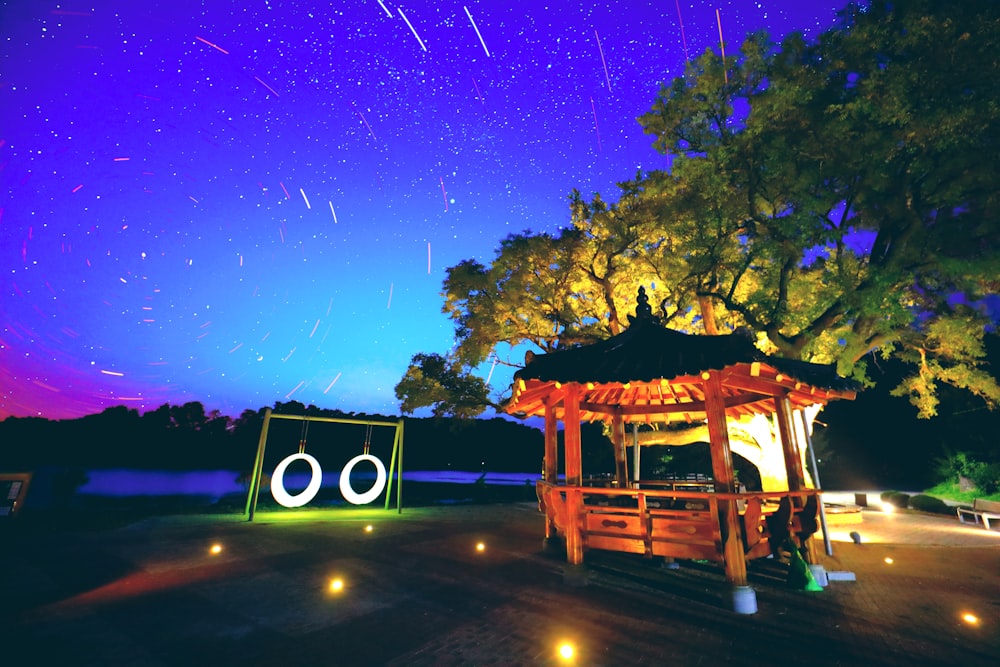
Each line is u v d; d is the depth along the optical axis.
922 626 4.62
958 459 19.69
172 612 4.59
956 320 10.81
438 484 25.34
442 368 15.85
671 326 14.72
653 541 5.82
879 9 9.77
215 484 28.91
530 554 7.73
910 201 10.27
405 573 6.31
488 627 4.43
